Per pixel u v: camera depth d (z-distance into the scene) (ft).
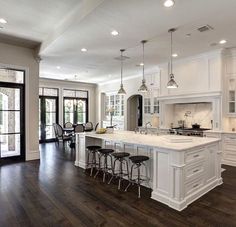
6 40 16.67
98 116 34.53
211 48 16.39
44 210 9.22
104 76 28.14
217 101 17.24
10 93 18.28
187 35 13.46
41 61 20.06
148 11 10.23
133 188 11.90
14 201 10.13
